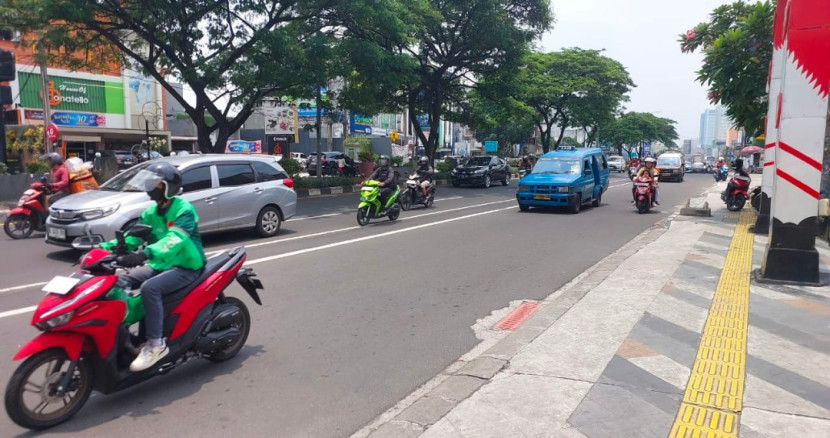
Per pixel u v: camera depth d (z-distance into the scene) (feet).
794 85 22.54
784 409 12.21
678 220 45.98
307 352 16.88
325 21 60.49
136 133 96.94
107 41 55.01
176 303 14.03
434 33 86.33
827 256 29.96
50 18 45.32
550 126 141.59
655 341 16.56
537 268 28.68
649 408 12.33
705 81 43.37
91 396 13.93
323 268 27.91
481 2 81.15
